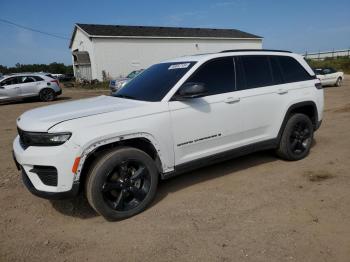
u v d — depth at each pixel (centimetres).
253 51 509
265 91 495
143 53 3300
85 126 350
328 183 450
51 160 342
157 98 412
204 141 436
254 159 564
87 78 3347
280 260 290
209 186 459
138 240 334
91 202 361
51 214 401
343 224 343
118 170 373
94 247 326
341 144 637
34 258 313
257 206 392
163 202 416
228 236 331
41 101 1822
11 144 770
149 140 389
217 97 445
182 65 456
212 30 3956
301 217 361
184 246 318
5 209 417
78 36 3462
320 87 576
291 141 540
